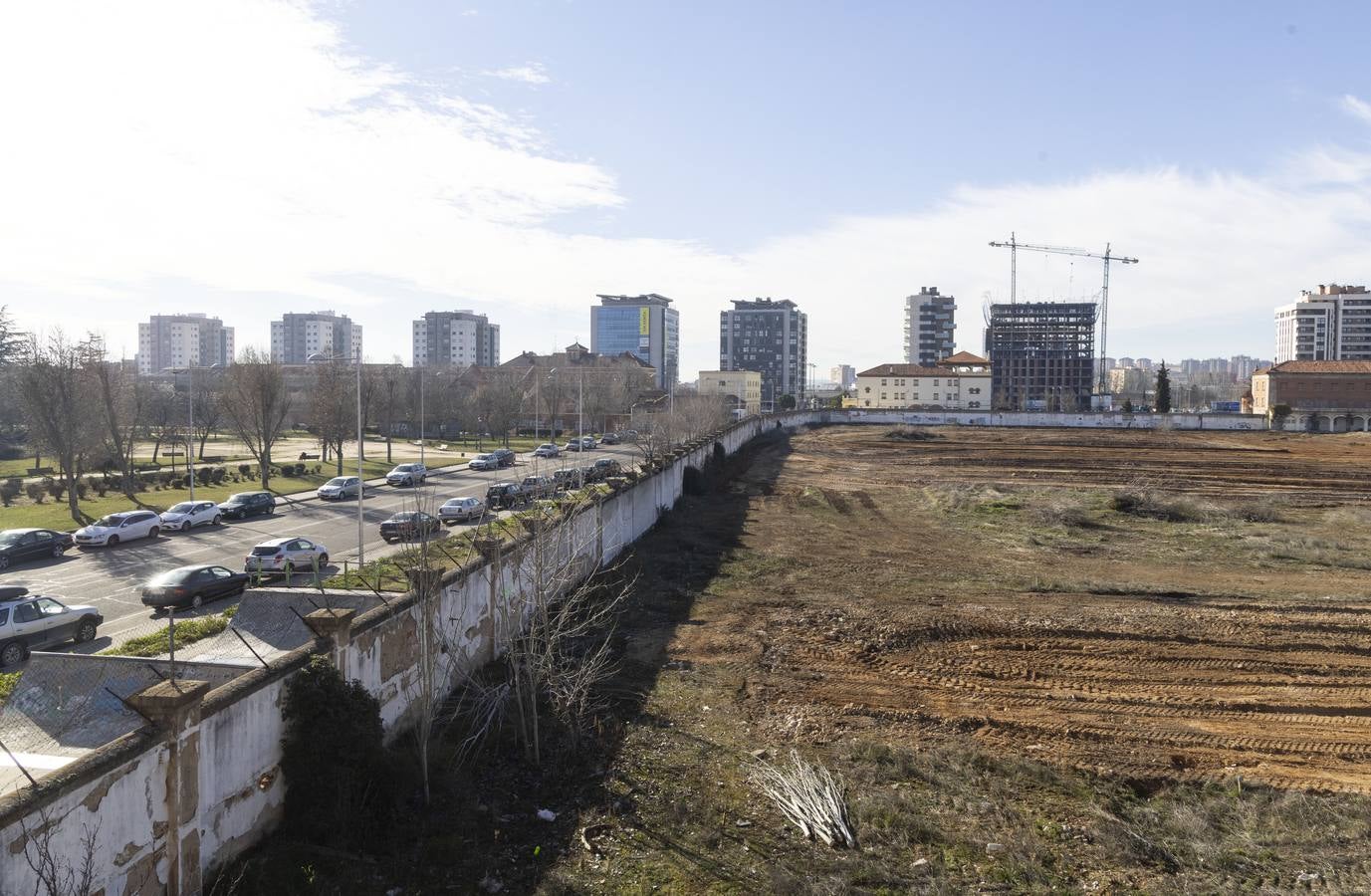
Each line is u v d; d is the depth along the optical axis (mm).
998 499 46281
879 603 25391
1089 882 11477
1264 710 17875
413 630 15234
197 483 55938
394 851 11508
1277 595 26734
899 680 19125
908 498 48656
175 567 30828
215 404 80000
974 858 11906
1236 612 24672
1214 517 41906
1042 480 57625
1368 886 11516
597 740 15195
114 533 35188
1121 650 21281
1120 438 89250
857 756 14969
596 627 21828
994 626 22984
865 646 21203
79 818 8484
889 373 148625
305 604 14797
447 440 99188
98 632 22484
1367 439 87625
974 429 100750
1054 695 18453
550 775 13891
